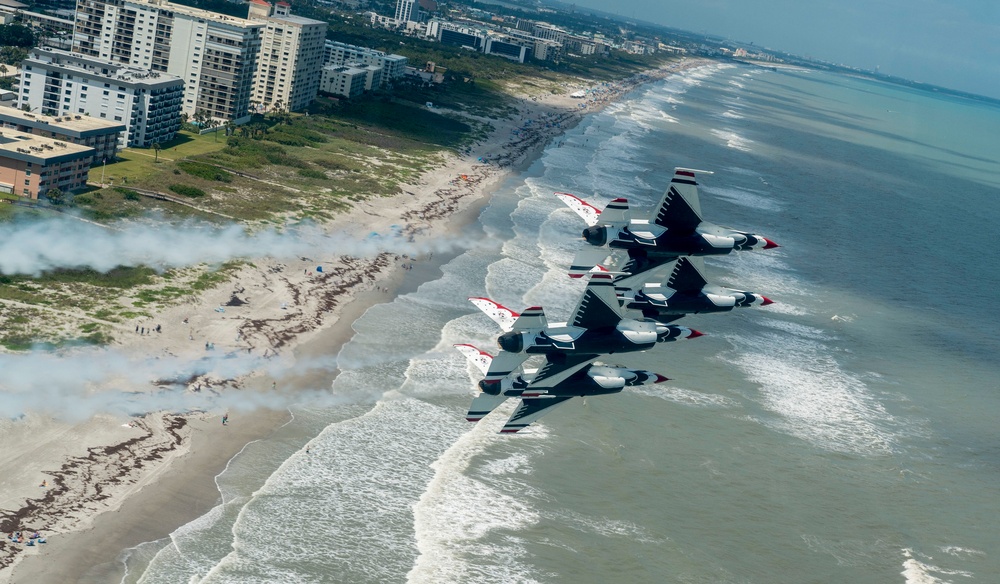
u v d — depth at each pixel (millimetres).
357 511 104062
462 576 97062
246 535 96188
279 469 108062
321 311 152250
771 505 120688
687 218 77125
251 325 141250
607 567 103000
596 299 76125
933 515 124500
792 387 156625
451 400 131000
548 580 99000
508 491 113062
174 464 104500
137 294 142250
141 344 127438
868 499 125875
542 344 76062
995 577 112438
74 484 96875
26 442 101312
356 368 135500
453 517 106312
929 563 113500
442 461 116438
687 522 113938
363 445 116375
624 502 115375
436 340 149125
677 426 135750
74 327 127312
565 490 115562
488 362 82062
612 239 76812
